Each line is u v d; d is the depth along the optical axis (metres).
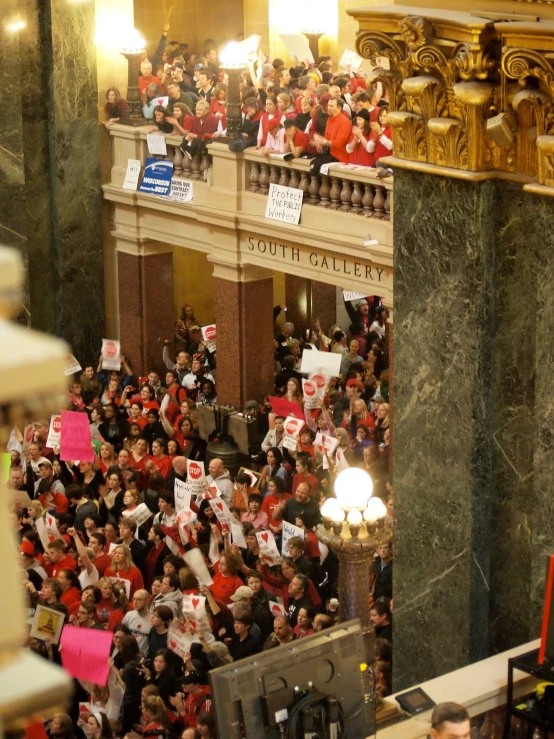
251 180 15.59
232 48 15.31
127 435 14.94
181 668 8.66
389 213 13.70
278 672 4.84
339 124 13.98
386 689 7.65
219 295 16.55
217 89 16.69
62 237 18.02
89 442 12.56
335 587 9.84
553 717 5.61
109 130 17.84
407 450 7.29
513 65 5.95
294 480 11.80
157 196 17.06
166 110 16.88
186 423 14.81
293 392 14.37
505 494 6.91
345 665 4.99
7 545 0.95
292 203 14.81
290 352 17.80
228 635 9.03
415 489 7.29
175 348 18.83
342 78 15.20
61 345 0.99
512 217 6.49
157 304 18.34
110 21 17.70
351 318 19.75
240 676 4.75
